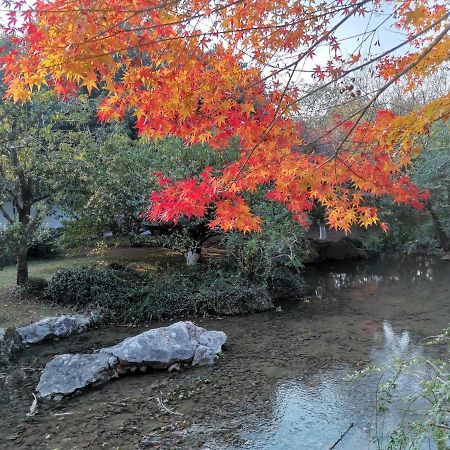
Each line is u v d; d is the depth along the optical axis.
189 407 5.07
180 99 3.17
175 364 6.14
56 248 12.24
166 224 10.26
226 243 10.13
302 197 3.70
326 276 12.30
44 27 2.43
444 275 11.77
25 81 2.71
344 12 2.86
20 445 4.37
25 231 8.66
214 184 3.53
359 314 8.58
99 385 5.66
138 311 8.37
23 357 6.66
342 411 4.86
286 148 3.54
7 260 8.58
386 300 9.52
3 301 8.58
